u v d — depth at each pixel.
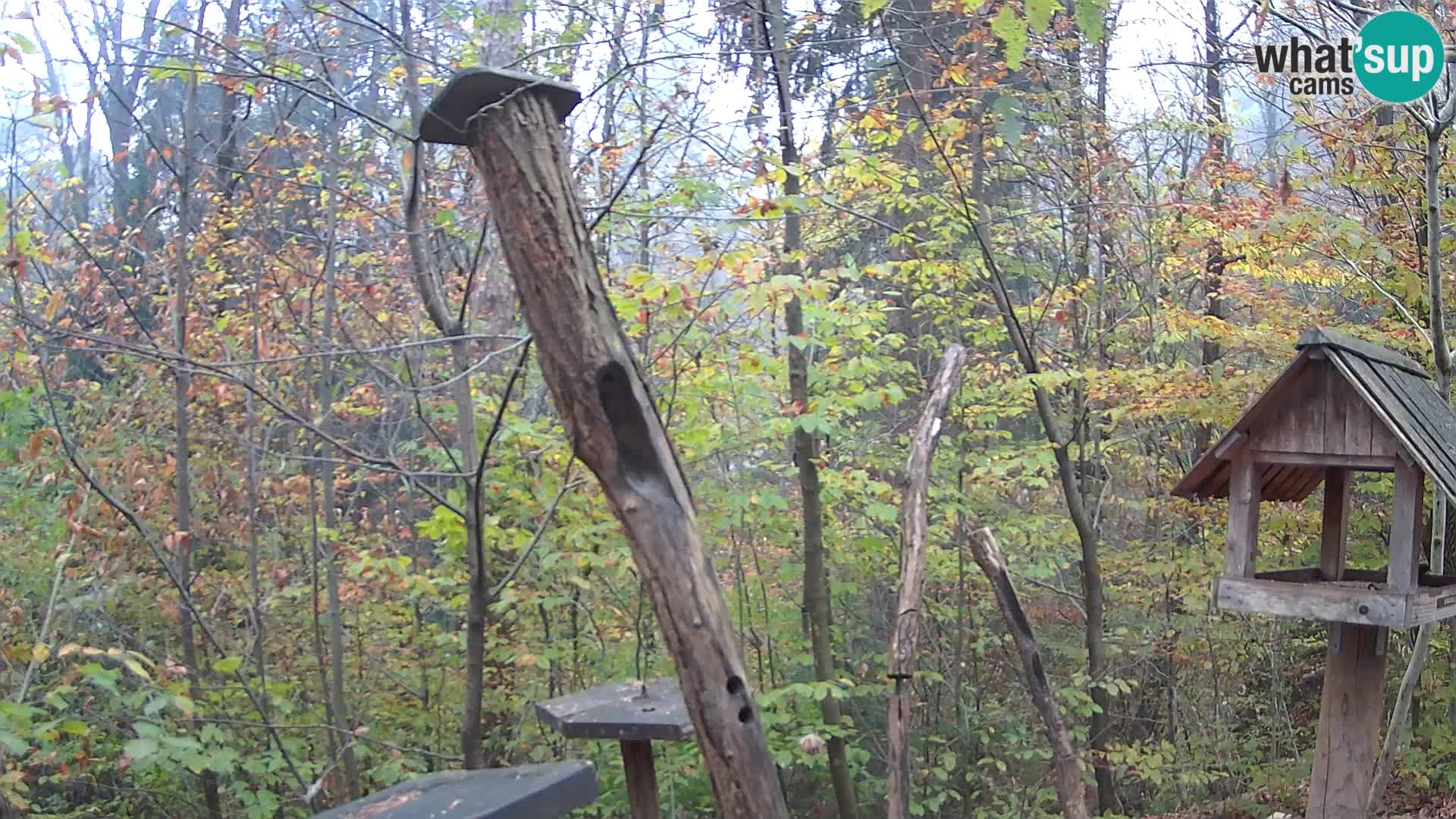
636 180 7.02
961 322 8.47
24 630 6.21
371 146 7.08
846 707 9.23
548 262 2.33
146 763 5.80
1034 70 8.59
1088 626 8.38
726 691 2.25
